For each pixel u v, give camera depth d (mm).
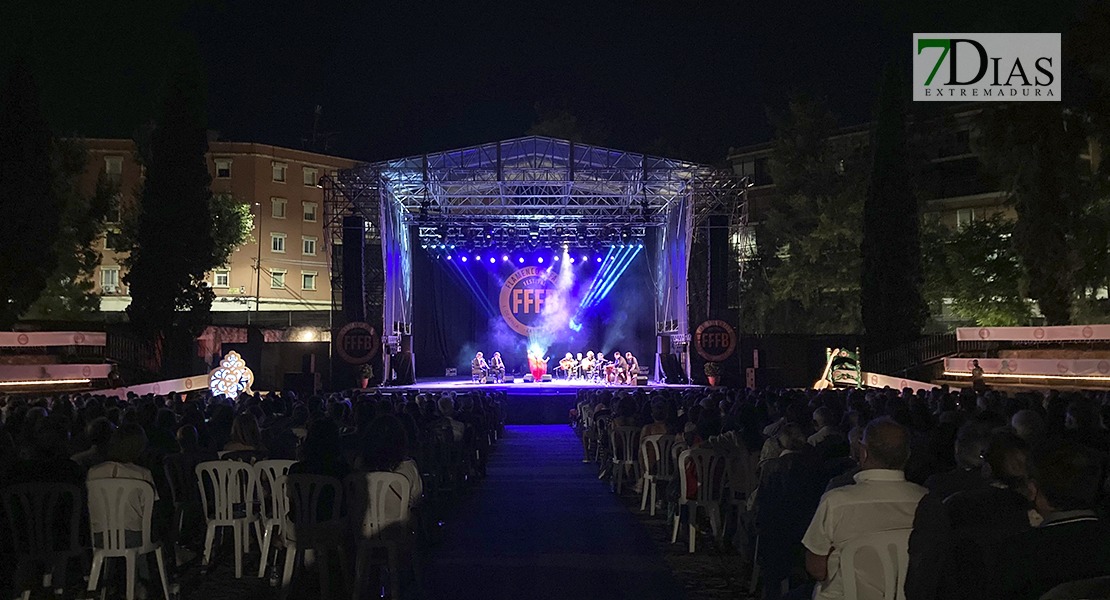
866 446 4398
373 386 27719
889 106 29594
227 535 9430
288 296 50406
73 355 23828
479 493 12641
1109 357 22062
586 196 30188
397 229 30344
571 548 8914
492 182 28562
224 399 14625
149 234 26172
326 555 6777
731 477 8656
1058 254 25781
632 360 30781
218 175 49344
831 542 4309
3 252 23703
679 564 8219
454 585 7457
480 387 27719
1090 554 3084
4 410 11234
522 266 35344
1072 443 3297
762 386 27516
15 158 23844
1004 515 3885
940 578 3900
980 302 31891
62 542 6410
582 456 17672
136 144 38844
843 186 40688
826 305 40781
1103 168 25719
